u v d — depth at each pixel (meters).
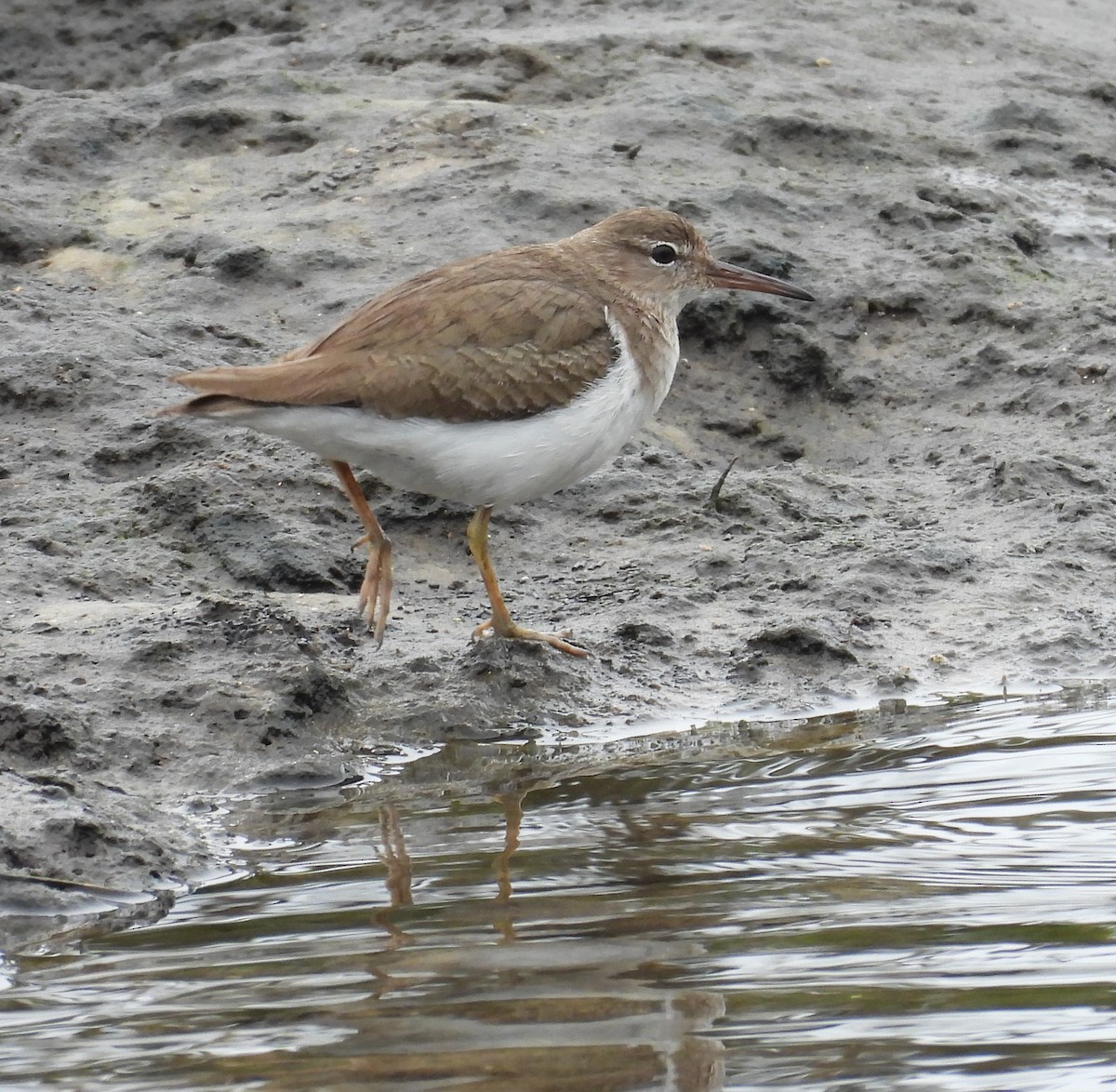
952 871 8.47
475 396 10.76
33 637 11.35
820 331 16.84
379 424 10.68
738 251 17.06
